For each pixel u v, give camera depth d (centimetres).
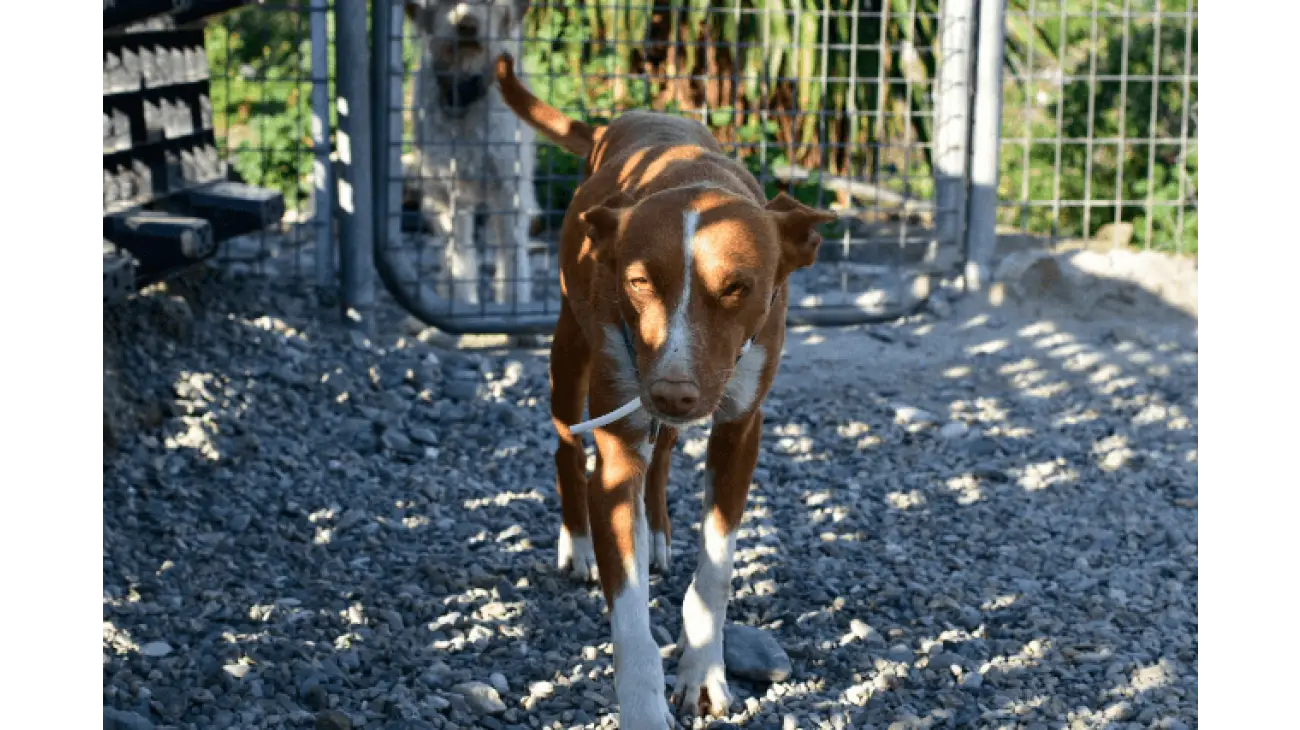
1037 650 392
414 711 334
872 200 969
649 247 288
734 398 329
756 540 470
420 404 603
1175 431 605
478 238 828
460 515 488
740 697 359
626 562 323
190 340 598
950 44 744
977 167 757
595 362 327
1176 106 981
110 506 456
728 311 288
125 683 337
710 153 362
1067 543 483
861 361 692
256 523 462
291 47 1037
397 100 673
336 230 817
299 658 363
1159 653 393
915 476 545
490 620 399
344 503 489
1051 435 598
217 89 1005
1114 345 721
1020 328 741
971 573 452
